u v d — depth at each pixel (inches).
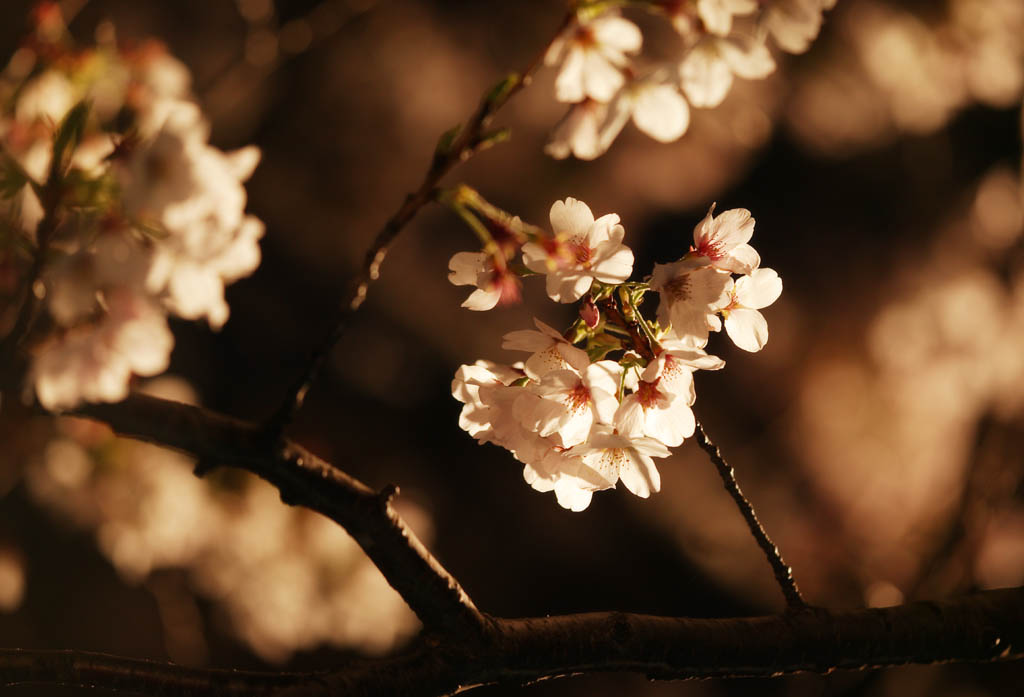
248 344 290.2
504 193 310.2
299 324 296.2
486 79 313.6
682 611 310.2
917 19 328.5
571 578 302.7
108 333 46.1
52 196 45.8
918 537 332.2
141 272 45.8
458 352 305.9
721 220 53.1
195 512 165.0
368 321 301.3
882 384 364.2
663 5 55.4
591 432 48.4
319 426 288.7
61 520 152.5
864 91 342.6
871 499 349.4
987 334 371.9
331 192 302.5
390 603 187.0
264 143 292.8
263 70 223.9
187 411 49.6
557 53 52.9
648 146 326.0
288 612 177.9
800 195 363.6
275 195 294.5
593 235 49.8
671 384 49.1
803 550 334.0
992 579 259.9
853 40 334.0
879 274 371.9
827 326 366.9
